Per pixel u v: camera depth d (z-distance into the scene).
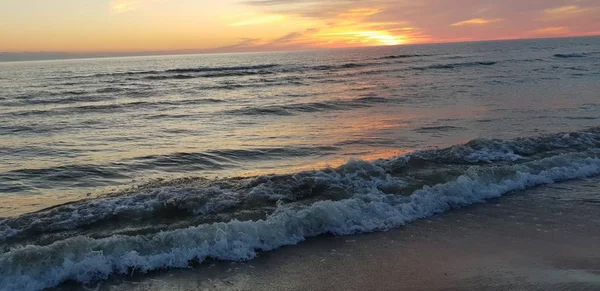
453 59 55.81
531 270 4.07
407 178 6.79
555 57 50.81
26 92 27.19
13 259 4.11
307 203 5.79
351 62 59.06
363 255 4.54
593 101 16.27
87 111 18.75
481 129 11.94
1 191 7.52
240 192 6.25
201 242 4.60
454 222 5.44
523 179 6.86
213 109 18.55
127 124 15.19
